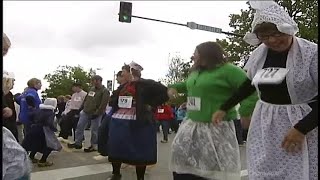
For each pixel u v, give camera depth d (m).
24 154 3.48
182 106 17.14
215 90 3.64
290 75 2.40
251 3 2.48
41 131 7.01
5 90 4.00
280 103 2.48
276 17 2.36
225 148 3.67
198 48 3.77
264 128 2.51
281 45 2.45
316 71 2.37
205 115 3.68
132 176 6.32
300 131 2.30
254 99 3.22
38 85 7.60
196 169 3.70
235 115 3.76
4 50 3.34
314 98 2.43
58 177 6.18
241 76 3.57
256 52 2.70
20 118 7.24
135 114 5.43
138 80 5.46
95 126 8.73
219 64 3.71
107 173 6.53
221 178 3.64
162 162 7.98
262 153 2.50
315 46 2.42
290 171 2.39
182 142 3.77
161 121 12.95
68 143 10.19
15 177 3.37
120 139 5.43
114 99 5.63
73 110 10.69
